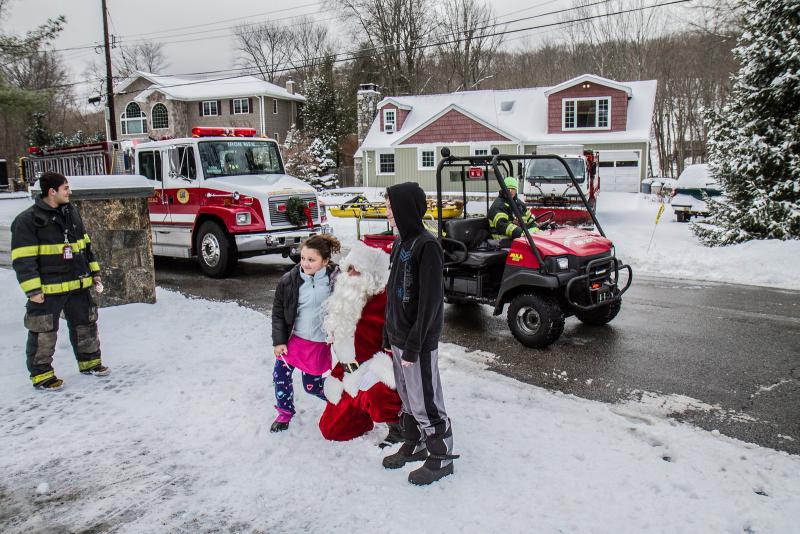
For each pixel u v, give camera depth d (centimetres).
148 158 1152
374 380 357
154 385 483
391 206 327
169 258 1349
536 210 1534
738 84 1278
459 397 459
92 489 332
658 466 346
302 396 453
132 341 604
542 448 368
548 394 472
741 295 860
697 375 530
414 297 326
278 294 386
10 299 753
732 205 1280
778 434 409
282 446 375
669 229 1591
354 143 4488
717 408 457
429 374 324
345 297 351
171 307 736
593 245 621
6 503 320
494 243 698
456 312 786
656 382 515
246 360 539
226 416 420
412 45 4509
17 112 1509
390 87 4631
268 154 1179
